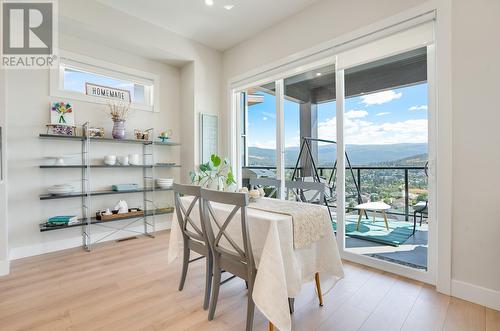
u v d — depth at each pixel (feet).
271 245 4.55
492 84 5.77
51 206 9.81
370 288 6.75
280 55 10.69
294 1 9.33
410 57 7.57
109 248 10.04
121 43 10.68
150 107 12.48
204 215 5.53
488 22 5.80
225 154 13.41
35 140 9.41
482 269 5.93
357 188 9.23
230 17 10.41
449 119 6.33
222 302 6.11
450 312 5.64
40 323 5.26
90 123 10.68
